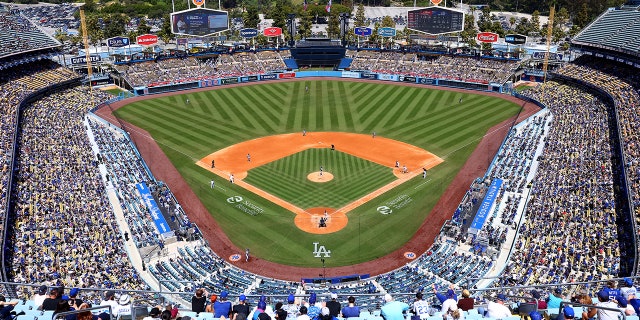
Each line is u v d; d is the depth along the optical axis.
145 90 119.94
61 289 22.75
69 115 95.56
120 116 100.56
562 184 61.75
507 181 67.44
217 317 22.23
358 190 68.25
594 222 51.38
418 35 139.75
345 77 135.12
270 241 56.38
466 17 176.25
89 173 67.81
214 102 112.00
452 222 57.72
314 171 74.50
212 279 48.31
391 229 58.53
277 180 71.56
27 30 113.50
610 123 80.38
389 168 75.44
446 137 88.00
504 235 54.25
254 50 141.62
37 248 48.22
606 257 45.16
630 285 24.62
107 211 58.03
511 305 26.36
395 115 101.38
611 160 65.25
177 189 68.75
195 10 130.88
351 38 171.38
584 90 106.38
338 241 56.31
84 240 50.81
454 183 69.81
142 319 21.28
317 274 50.25
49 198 58.78
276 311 21.92
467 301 23.39
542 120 90.19
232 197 66.50
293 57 141.62
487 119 96.69
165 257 52.31
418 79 127.44
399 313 20.77
